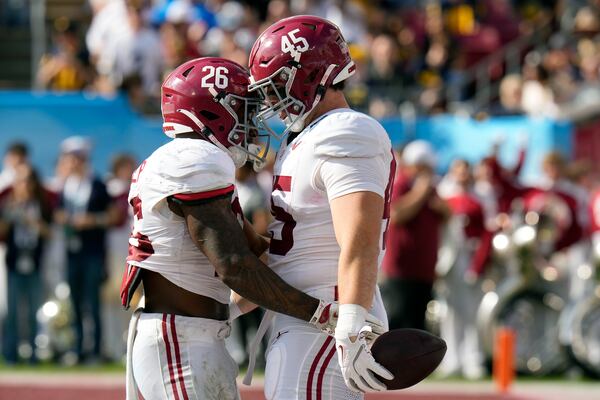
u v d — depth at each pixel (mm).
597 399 18547
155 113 26875
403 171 21266
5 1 34094
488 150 26281
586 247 22062
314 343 8859
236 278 8578
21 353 22312
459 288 21922
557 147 26125
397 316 20969
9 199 22219
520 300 21672
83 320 22203
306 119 9234
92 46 28312
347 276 8445
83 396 18453
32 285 22172
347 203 8562
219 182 8703
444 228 22047
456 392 18609
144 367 9047
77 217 22047
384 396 18422
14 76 33312
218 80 9086
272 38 9062
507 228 21953
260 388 18281
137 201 9117
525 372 21625
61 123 25641
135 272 9086
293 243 8984
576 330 21562
